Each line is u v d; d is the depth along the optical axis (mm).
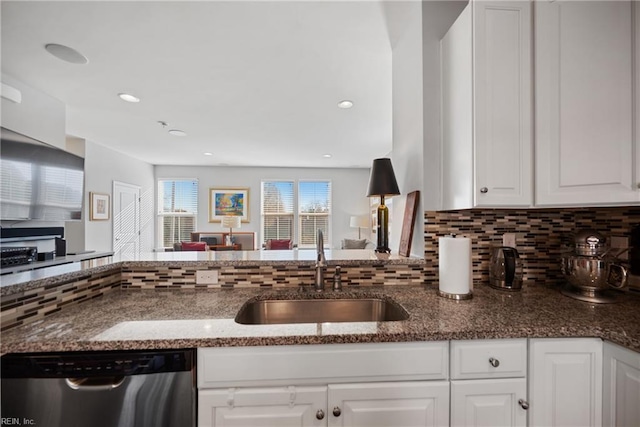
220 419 846
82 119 3324
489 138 1151
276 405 861
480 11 1159
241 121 3424
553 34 1114
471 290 1275
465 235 1482
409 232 1545
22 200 2262
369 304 1334
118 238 5023
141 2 1479
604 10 1040
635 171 992
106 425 818
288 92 2621
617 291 1308
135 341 825
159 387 829
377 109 3045
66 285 1092
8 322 874
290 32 1749
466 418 892
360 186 6789
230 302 1193
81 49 1903
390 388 878
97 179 4492
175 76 2297
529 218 1503
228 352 852
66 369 806
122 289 1382
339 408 868
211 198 6438
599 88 1044
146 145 4578
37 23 1632
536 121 1142
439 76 1478
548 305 1142
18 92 2260
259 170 6582
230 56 2010
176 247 5281
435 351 891
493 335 897
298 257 1542
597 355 905
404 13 1588
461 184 1261
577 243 1273
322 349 874
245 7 1528
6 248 2268
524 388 905
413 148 1600
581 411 903
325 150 4957
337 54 1997
